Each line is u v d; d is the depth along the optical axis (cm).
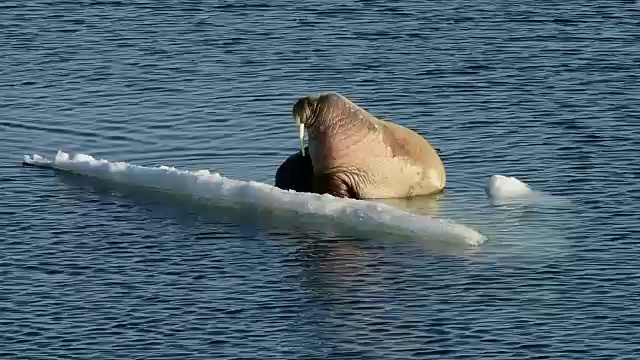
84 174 10781
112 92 12769
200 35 14250
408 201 10325
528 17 14612
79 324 8412
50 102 12525
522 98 12462
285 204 10038
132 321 8450
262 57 13650
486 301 8662
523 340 8194
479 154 11238
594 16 14600
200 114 12206
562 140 11462
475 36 14112
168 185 10450
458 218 9988
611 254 9300
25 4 15212
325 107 10231
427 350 8088
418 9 14912
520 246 9444
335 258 9306
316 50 13800
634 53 13575
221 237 9669
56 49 13900
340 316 8494
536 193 10406
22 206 10194
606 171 10788
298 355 8050
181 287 8881
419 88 12781
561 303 8625
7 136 11719
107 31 14400
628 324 8362
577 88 12669
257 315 8519
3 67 13400
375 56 13625
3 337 8250
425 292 8788
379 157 10294
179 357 8031
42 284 8925
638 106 12188
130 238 9644
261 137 11688
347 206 9900
